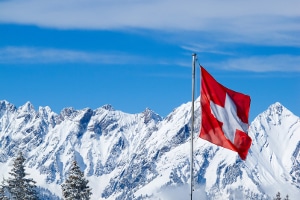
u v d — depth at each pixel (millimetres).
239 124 60094
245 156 60250
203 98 59969
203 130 60000
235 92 60375
